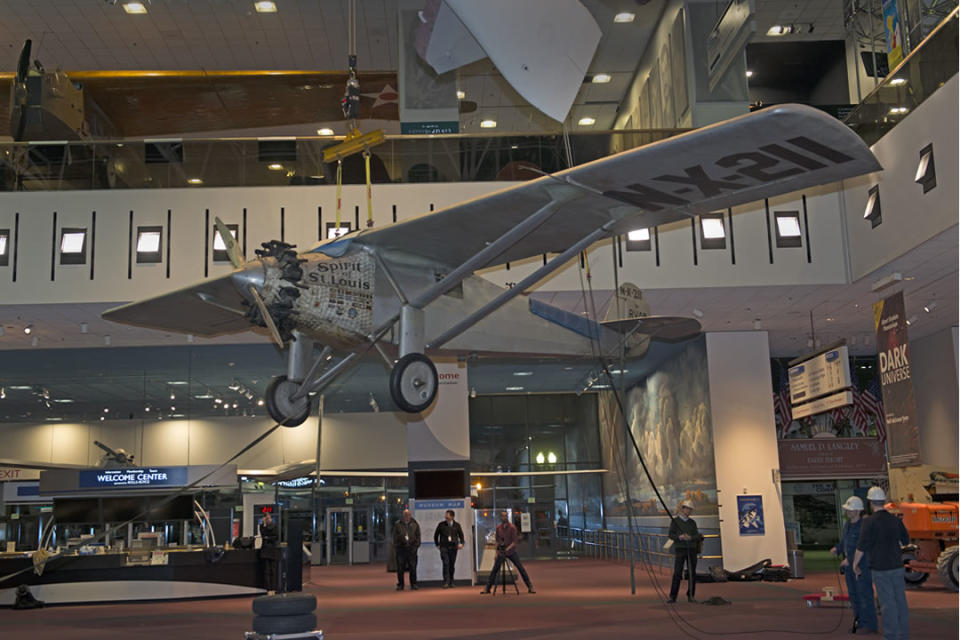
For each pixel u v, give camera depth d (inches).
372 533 975.6
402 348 329.4
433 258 350.0
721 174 280.8
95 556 555.5
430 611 461.7
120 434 738.2
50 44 762.2
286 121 847.1
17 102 658.8
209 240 587.2
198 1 703.7
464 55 565.9
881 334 601.6
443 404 649.6
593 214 319.3
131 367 737.6
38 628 422.6
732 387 710.5
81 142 601.0
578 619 411.5
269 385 340.5
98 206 591.5
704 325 697.6
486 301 384.2
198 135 868.0
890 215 523.2
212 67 806.5
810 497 971.3
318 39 767.7
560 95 381.1
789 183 287.0
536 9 351.6
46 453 732.0
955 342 711.7
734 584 623.8
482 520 670.5
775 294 607.5
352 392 805.2
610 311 544.4
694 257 587.8
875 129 543.8
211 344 732.0
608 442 983.6
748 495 692.1
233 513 909.2
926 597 486.6
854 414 876.6
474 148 597.0
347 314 321.7
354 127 369.4
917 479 587.2
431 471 647.8
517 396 999.0
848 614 404.5
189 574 569.9
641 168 276.7
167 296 364.2
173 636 381.1
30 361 734.5
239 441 740.7
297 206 590.6
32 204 591.2
